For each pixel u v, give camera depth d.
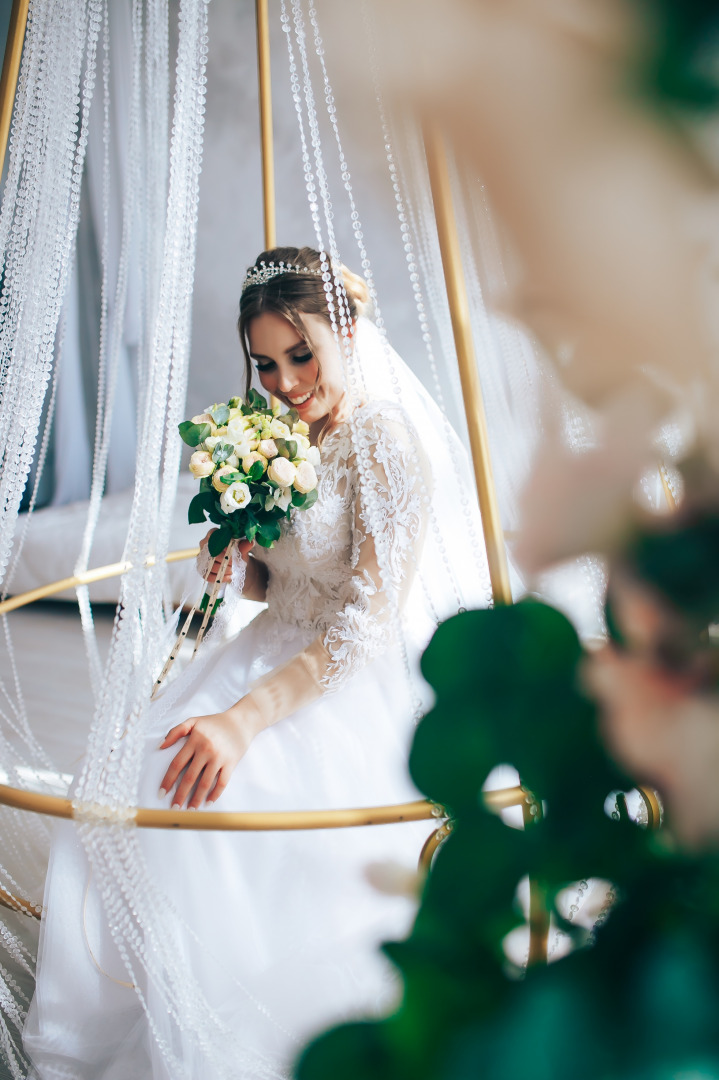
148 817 1.04
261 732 1.35
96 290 4.62
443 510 1.59
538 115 0.17
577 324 0.19
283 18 1.07
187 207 1.21
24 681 3.14
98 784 1.07
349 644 1.36
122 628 1.13
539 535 0.22
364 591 1.38
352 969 1.17
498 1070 0.18
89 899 1.31
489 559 0.96
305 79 1.09
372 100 0.18
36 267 1.32
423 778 0.22
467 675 0.22
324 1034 0.20
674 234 0.17
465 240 1.06
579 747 0.22
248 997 1.16
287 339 1.49
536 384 0.24
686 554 0.20
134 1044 1.31
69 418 4.76
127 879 1.09
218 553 1.45
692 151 0.17
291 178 4.60
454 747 0.21
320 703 1.39
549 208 0.17
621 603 0.22
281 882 1.27
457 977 0.20
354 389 1.55
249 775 1.29
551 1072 0.18
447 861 0.21
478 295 1.32
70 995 1.30
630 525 0.21
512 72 0.16
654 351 0.19
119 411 4.77
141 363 2.42
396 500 1.38
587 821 0.22
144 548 1.16
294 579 1.54
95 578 2.07
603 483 0.21
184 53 1.17
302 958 1.21
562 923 0.22
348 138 0.19
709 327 0.18
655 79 0.16
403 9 0.16
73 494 4.84
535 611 0.22
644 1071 0.18
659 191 0.17
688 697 0.21
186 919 1.21
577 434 0.22
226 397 4.97
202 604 1.61
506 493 1.02
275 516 1.42
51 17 1.28
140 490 1.17
